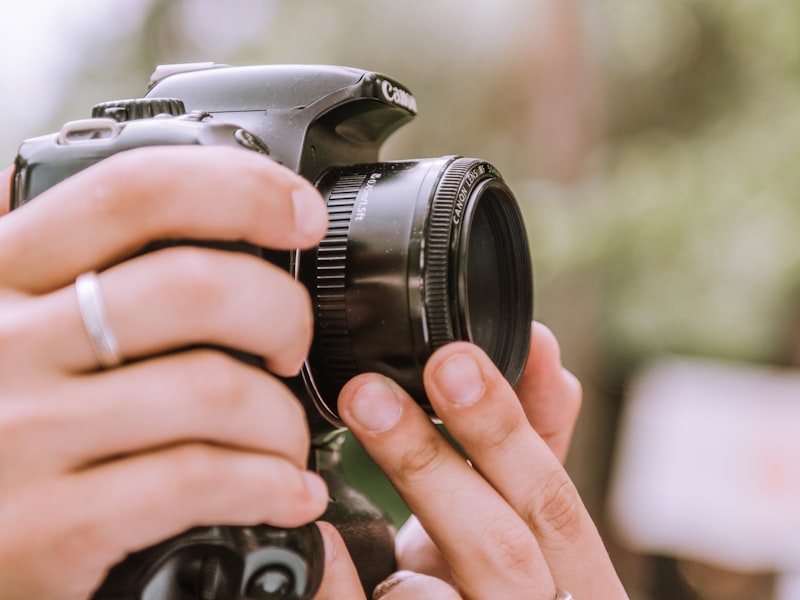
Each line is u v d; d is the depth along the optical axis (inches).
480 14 90.9
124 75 99.3
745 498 66.4
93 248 17.1
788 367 97.1
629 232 97.1
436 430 22.4
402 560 30.1
